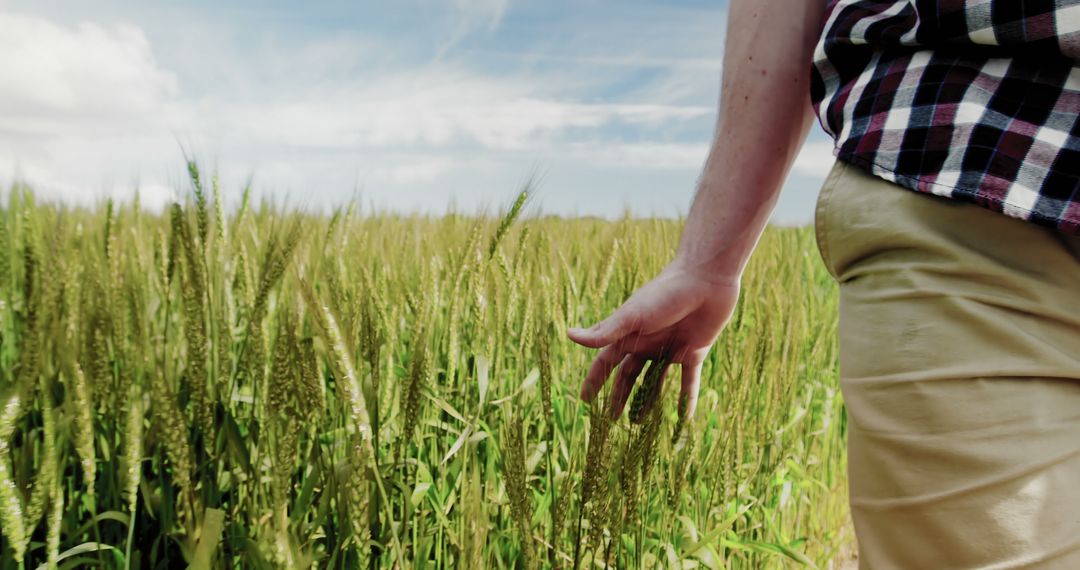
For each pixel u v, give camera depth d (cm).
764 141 116
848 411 90
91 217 250
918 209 83
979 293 79
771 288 232
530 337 195
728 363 210
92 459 123
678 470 157
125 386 141
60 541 151
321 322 104
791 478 252
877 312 86
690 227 126
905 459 81
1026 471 73
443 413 193
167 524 145
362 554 108
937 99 83
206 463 147
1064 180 76
